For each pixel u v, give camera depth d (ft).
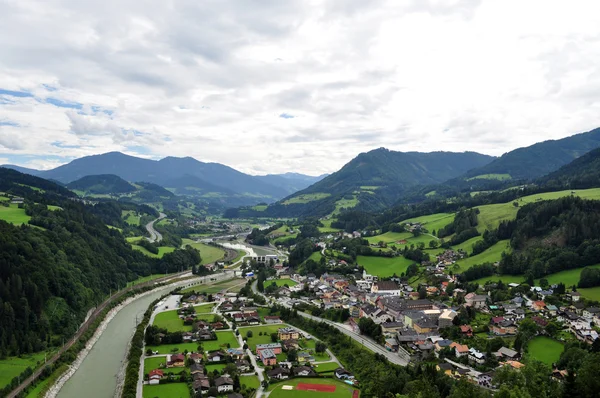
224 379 505.25
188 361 576.61
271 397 490.90
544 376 422.82
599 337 499.10
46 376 538.88
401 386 465.06
